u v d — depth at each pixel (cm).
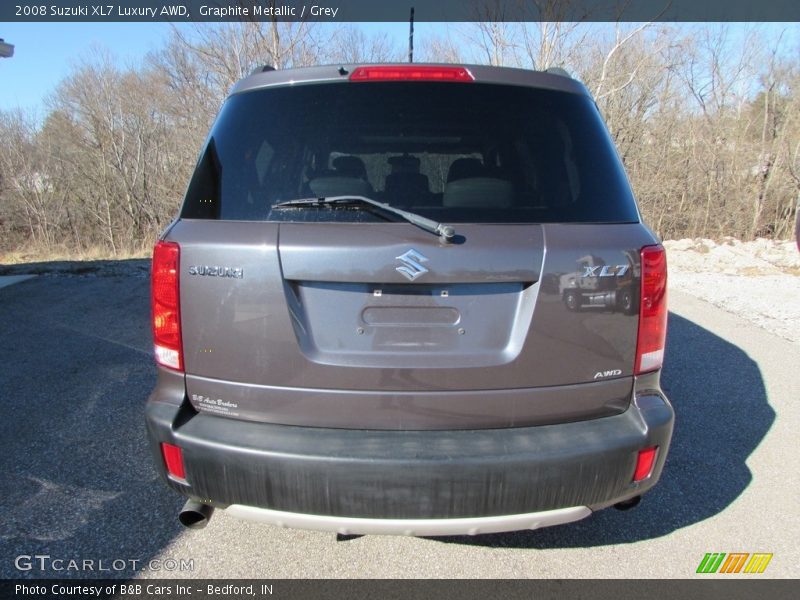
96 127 2242
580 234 200
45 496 285
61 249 1817
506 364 196
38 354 502
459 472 189
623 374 206
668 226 1719
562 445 195
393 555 248
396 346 195
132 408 390
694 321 634
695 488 304
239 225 200
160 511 275
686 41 1606
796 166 1609
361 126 218
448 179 214
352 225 194
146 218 2333
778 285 833
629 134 1694
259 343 196
